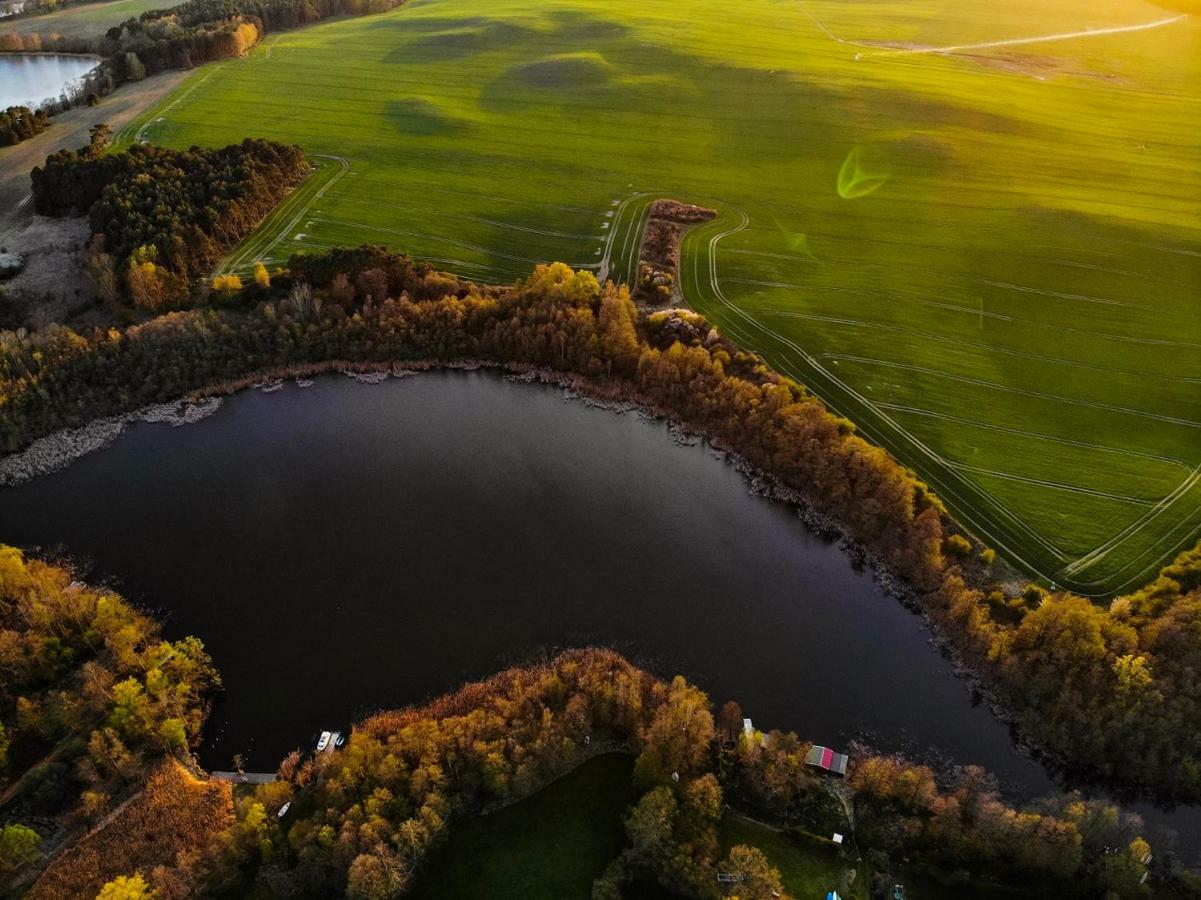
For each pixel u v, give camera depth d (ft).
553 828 240.94
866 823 238.68
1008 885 222.89
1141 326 454.81
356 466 384.27
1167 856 225.76
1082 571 313.73
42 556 335.26
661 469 381.19
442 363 444.55
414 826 224.74
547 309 442.50
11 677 277.03
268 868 228.43
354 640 303.27
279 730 272.92
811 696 282.15
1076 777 255.70
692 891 218.38
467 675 290.76
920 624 305.53
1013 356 433.48
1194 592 287.69
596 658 293.23
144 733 261.24
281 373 434.71
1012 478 356.79
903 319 463.83
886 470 338.95
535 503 363.97
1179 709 251.39
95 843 238.07
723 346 435.53
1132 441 377.09
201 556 337.72
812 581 325.62
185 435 401.08
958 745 265.75
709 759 254.88
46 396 401.29
